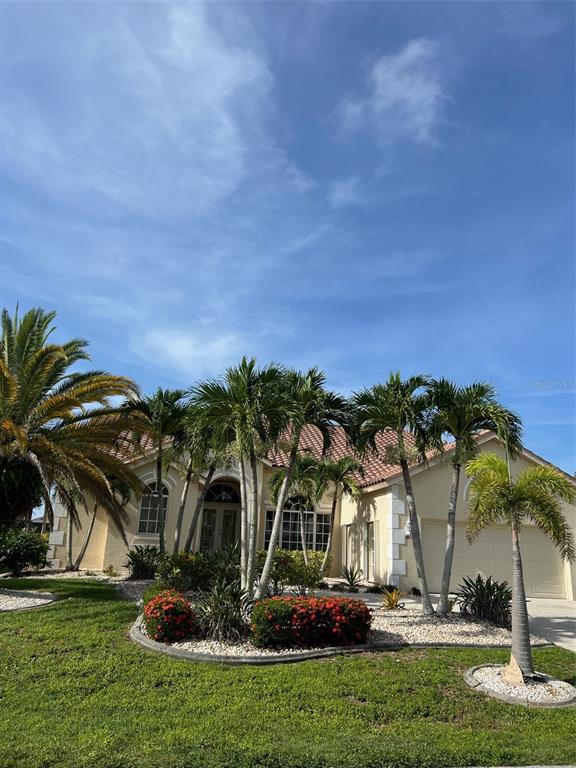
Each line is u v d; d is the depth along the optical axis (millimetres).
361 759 5336
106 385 14500
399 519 18203
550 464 19500
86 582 15773
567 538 9891
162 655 8867
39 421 14211
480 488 10148
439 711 7234
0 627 10047
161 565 14188
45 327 15367
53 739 5832
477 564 18750
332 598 10398
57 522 19891
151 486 20469
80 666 8156
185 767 5066
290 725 6461
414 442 14062
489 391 13258
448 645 10281
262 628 9469
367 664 8875
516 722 7035
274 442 12180
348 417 13117
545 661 9703
